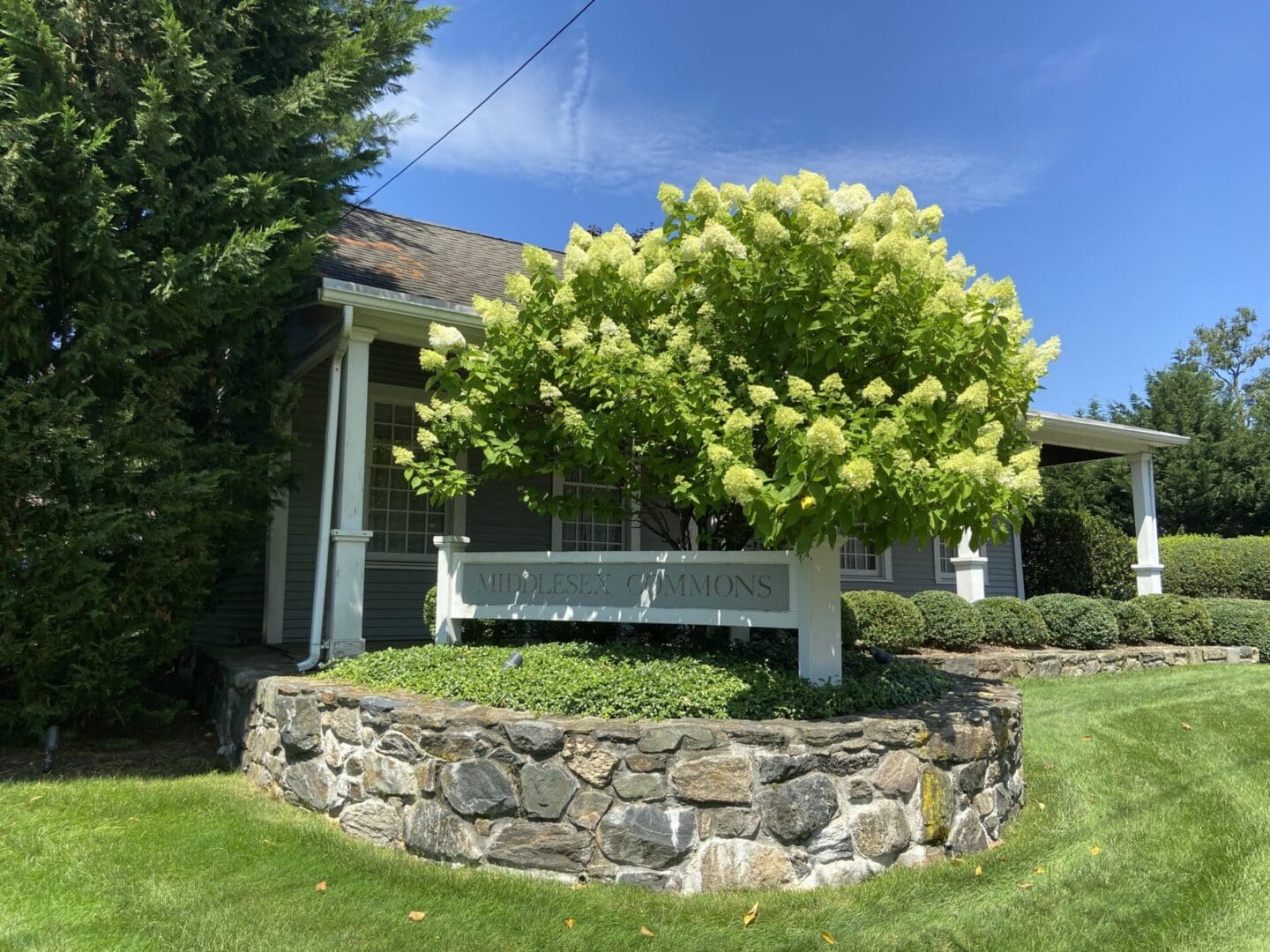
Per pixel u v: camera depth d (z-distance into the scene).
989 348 4.02
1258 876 3.48
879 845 3.53
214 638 8.53
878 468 3.36
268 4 6.41
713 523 5.35
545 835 3.47
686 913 3.14
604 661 4.60
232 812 4.23
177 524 5.26
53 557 4.82
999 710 4.24
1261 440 24.50
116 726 6.13
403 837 3.75
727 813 3.38
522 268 9.88
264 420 6.50
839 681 4.16
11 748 5.48
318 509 8.09
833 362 3.88
